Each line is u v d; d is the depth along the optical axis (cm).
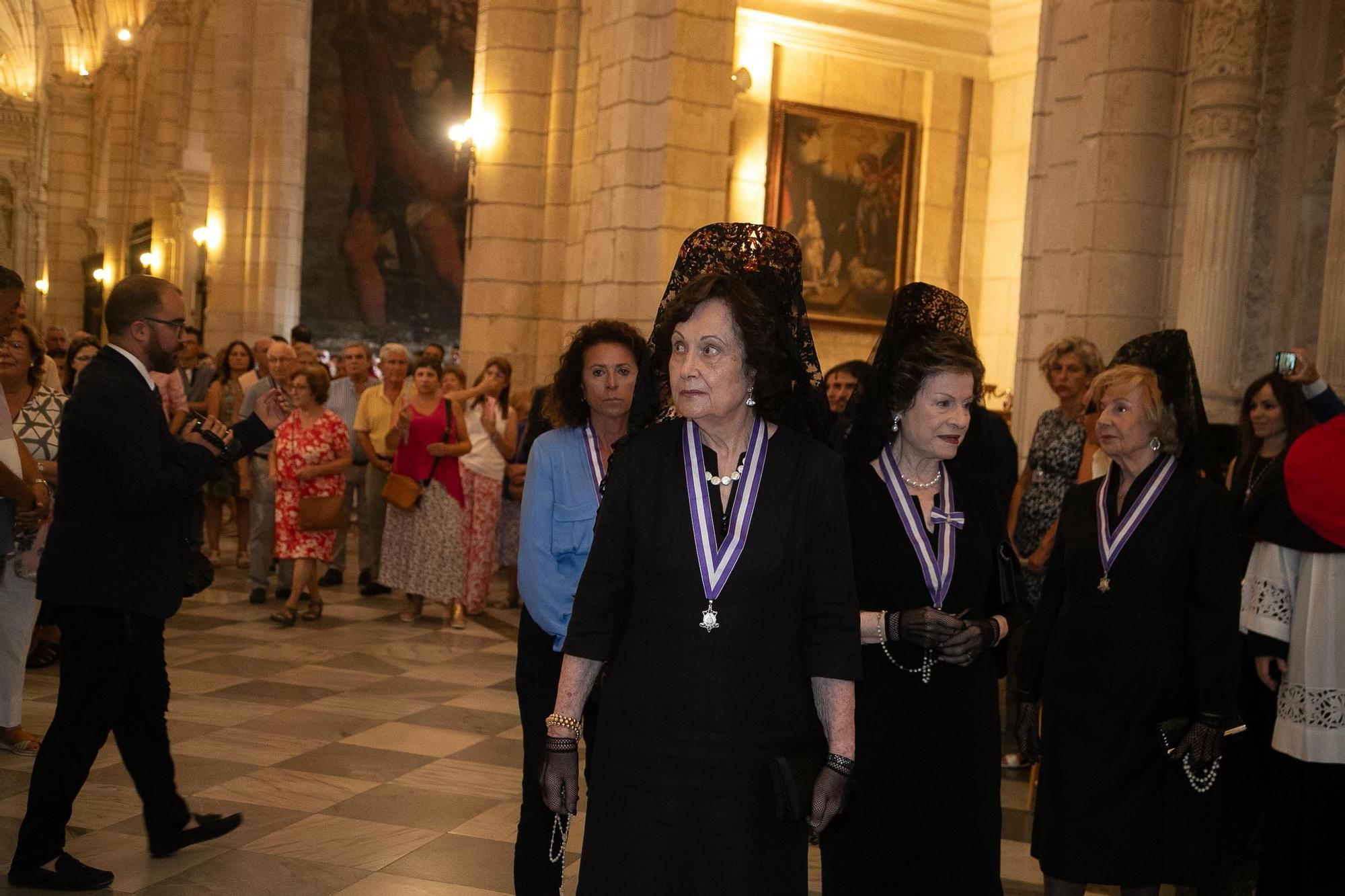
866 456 330
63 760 384
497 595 1030
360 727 594
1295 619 372
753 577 243
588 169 1294
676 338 249
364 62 2369
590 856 247
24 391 568
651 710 242
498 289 1343
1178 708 351
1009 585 335
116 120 3052
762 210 1570
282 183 2141
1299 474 369
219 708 616
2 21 3956
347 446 850
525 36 1334
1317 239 677
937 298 337
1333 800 366
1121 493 371
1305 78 684
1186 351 377
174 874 406
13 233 4019
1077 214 757
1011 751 570
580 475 338
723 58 1143
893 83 1652
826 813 243
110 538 382
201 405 1091
